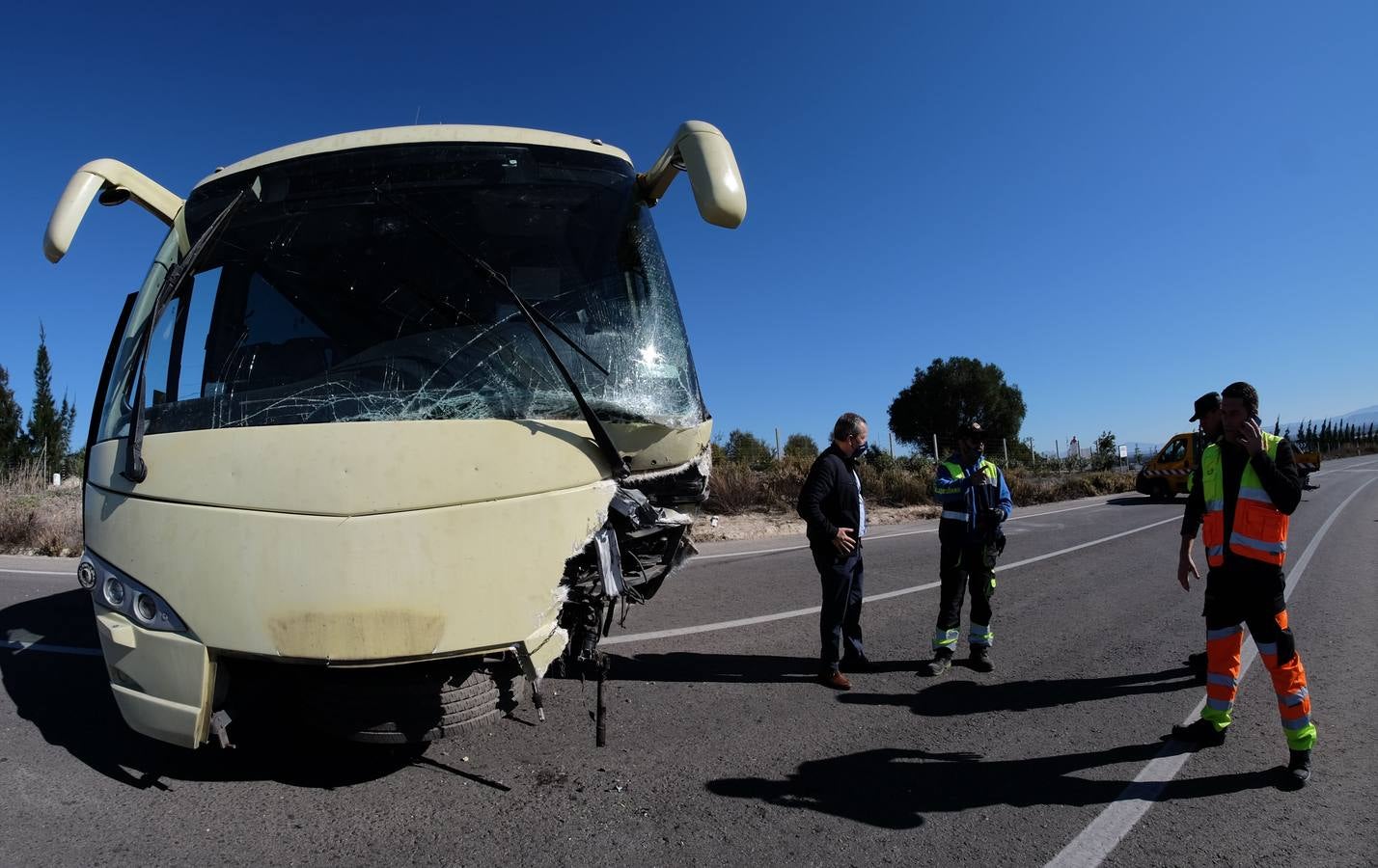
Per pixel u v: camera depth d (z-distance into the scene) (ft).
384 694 10.64
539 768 12.76
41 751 13.09
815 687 17.35
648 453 11.35
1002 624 23.40
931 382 184.14
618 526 11.21
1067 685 17.63
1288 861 10.25
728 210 10.48
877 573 31.99
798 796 11.99
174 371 10.89
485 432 9.83
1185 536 16.85
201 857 9.93
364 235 11.91
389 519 9.35
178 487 9.81
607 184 13.37
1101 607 25.79
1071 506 72.18
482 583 9.62
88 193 13.02
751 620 23.29
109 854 9.98
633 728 14.60
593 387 11.12
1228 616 13.87
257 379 10.80
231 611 9.43
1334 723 15.21
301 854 10.05
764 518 51.01
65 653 18.92
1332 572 32.89
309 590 9.25
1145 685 17.63
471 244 11.98
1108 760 13.48
